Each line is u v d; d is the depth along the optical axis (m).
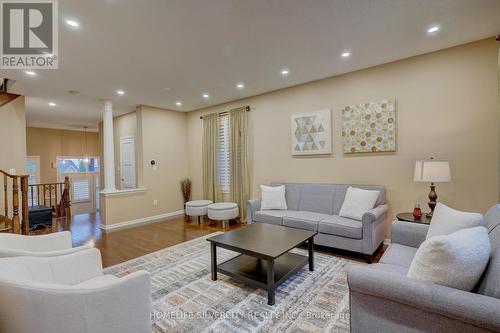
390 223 3.59
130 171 6.39
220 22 2.45
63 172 8.66
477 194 3.00
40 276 1.63
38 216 5.18
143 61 3.29
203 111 6.09
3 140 4.52
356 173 3.90
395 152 3.55
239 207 5.29
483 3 2.22
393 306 1.31
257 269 2.60
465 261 1.21
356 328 1.43
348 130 3.91
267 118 4.90
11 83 4.09
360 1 2.17
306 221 3.51
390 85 3.56
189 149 6.49
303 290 2.44
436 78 3.23
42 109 5.83
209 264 3.12
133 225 5.25
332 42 2.91
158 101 5.33
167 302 2.28
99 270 1.94
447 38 2.88
